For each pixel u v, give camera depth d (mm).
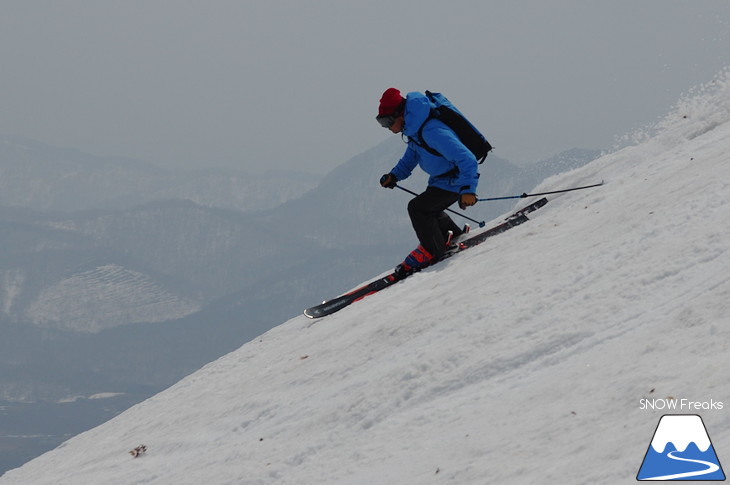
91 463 16734
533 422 8094
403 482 8273
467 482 7477
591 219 16234
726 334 7617
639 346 8578
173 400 19359
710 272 9742
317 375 14258
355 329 16453
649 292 10125
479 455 7965
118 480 14211
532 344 10328
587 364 8938
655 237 12070
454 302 14156
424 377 11102
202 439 14180
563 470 6625
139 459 15047
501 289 13516
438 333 12711
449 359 11195
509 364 10203
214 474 11773
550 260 13961
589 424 7375
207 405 16594
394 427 10164
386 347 13609
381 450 9609
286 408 13375
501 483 7051
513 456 7512
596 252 12875
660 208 13555
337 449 10539
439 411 9914
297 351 17344
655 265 10773
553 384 8867
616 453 6434
